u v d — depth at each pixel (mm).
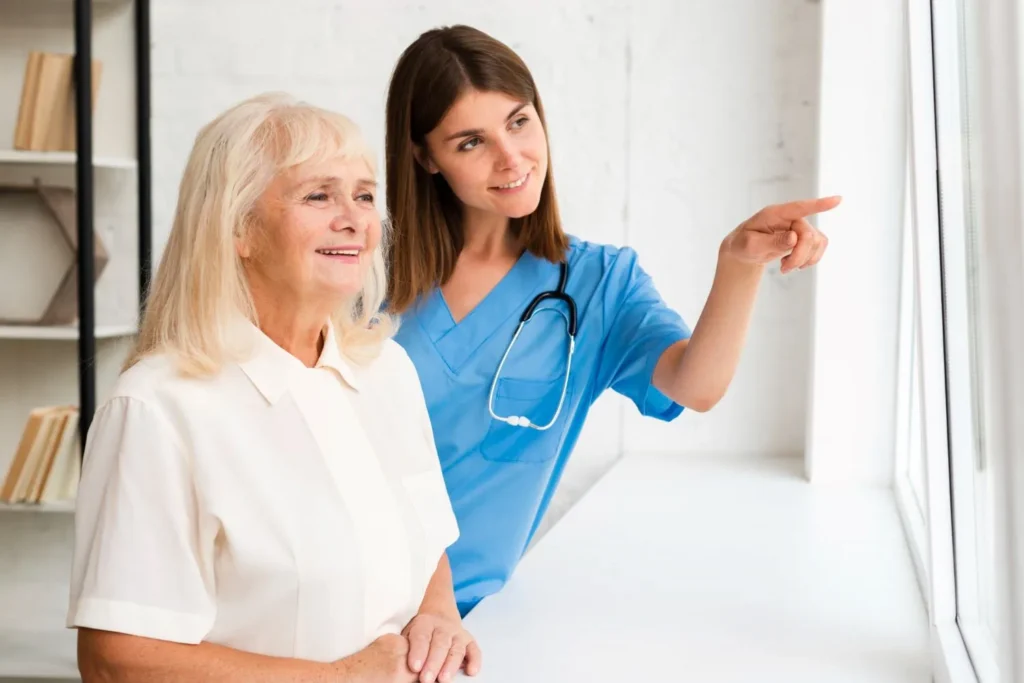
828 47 2447
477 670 1147
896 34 2416
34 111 2539
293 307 1011
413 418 1174
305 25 2846
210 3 2836
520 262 1526
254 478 936
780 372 2889
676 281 2893
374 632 1024
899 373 2430
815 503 2250
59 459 2537
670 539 1896
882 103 2441
